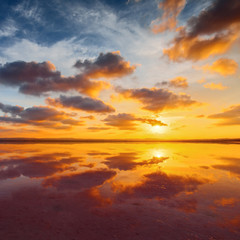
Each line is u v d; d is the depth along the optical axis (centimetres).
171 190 513
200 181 607
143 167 855
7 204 406
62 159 1109
